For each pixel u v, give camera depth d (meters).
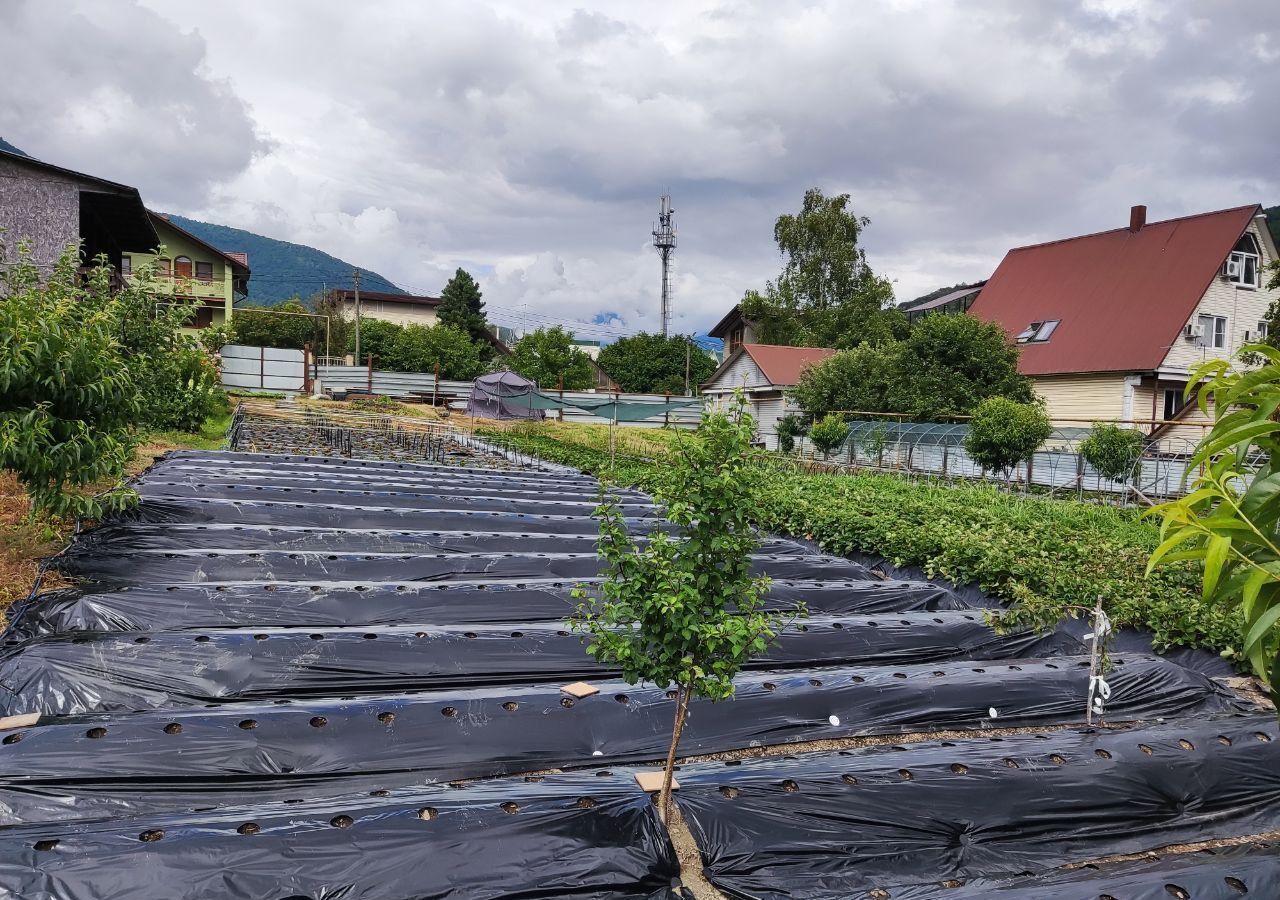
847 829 5.39
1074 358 31.69
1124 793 5.92
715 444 5.19
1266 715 7.16
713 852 5.18
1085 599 10.75
